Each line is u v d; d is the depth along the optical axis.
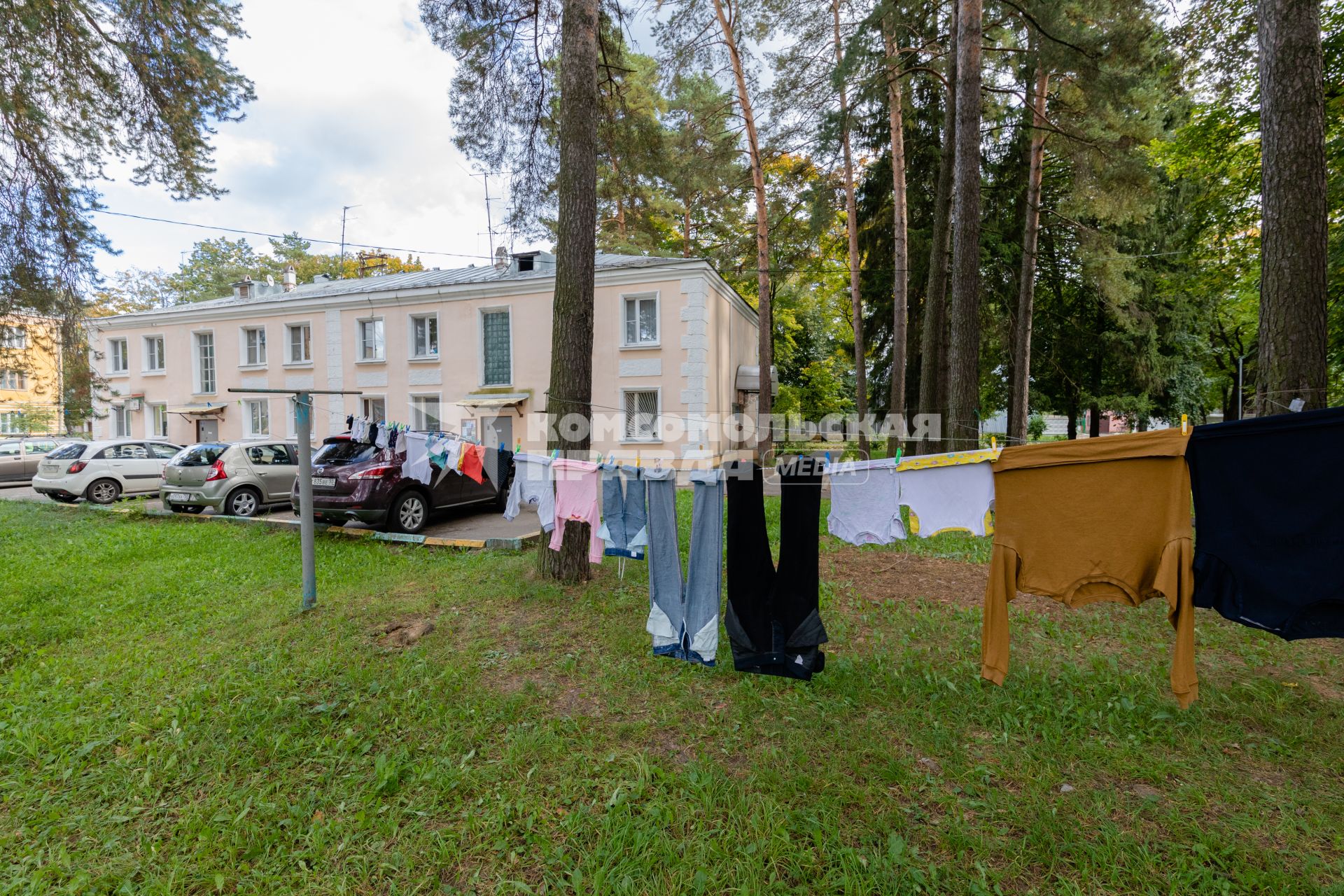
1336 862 2.09
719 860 2.11
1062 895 1.95
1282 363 4.25
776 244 16.55
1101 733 2.94
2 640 4.34
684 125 13.41
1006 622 2.86
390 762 2.71
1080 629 4.37
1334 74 8.69
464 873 2.11
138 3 6.30
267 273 36.56
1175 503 2.52
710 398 14.94
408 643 4.20
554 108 7.03
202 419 18.91
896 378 13.34
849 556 6.73
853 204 14.76
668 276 14.41
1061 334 16.91
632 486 4.09
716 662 3.71
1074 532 2.73
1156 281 15.70
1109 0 7.75
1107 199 9.81
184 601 5.29
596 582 5.36
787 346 26.78
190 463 9.49
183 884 2.09
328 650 4.07
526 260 16.33
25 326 7.50
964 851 2.15
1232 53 7.11
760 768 2.65
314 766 2.77
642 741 2.94
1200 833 2.20
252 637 4.36
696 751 2.84
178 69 6.82
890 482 3.18
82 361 7.79
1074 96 10.13
